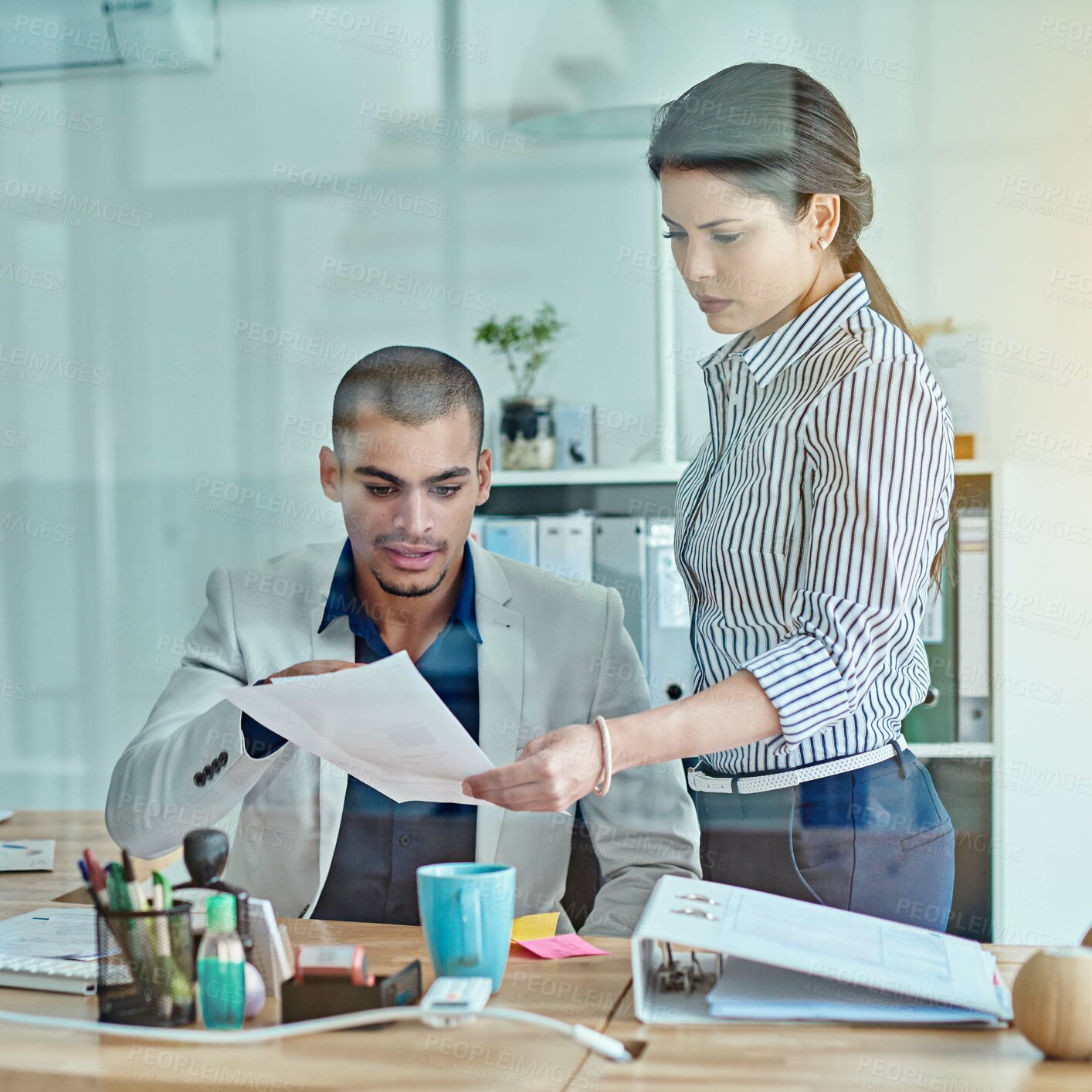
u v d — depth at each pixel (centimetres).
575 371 214
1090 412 188
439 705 88
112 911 77
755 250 124
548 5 205
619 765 99
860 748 116
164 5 235
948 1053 71
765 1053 71
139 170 243
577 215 216
